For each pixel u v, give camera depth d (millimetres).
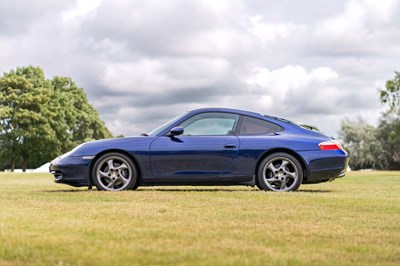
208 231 4863
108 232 4707
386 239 4637
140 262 3508
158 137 9680
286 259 3650
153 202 7523
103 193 8883
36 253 3775
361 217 6062
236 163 9586
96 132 74562
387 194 9461
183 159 9555
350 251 4078
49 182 15047
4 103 62938
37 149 62469
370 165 79438
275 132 9781
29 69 67125
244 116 9852
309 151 9656
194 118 9828
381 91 40750
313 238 4621
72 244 4105
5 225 5094
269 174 9688
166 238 4453
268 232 4879
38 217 5715
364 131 77688
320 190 10555
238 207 6855
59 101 68188
